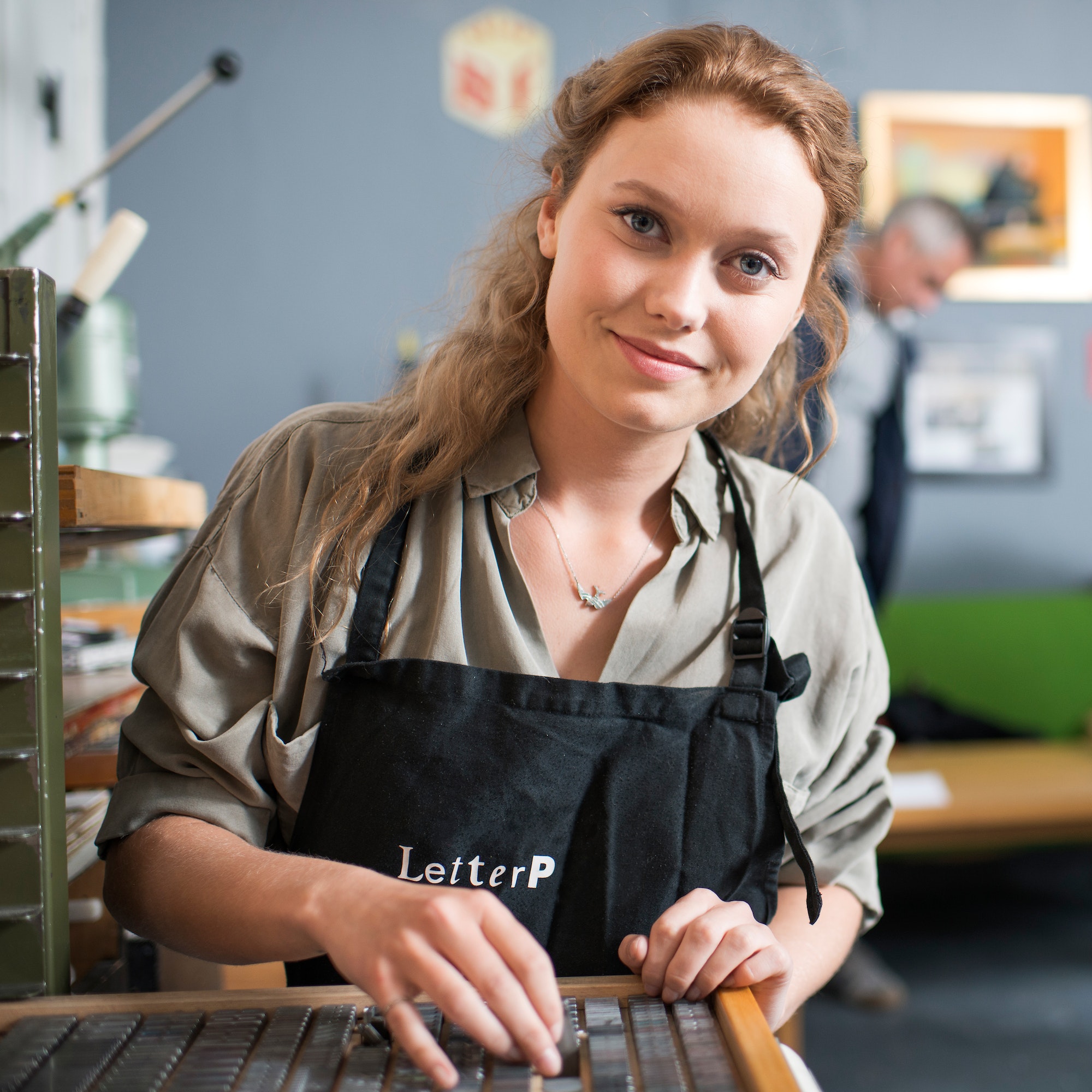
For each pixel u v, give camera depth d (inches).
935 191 126.2
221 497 30.6
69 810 34.7
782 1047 24.9
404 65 117.3
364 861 26.7
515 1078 18.2
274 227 115.2
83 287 44.7
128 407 55.4
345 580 28.3
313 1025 19.9
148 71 112.3
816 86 26.3
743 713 28.2
